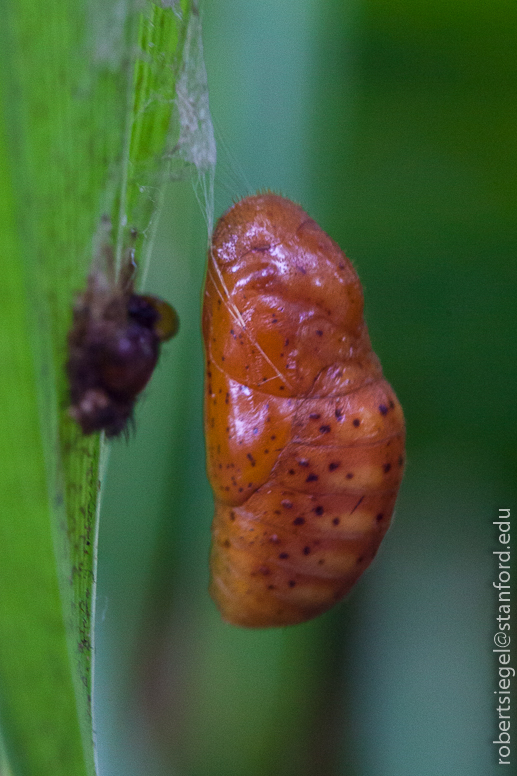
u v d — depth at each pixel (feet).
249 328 0.37
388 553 0.44
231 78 0.40
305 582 0.38
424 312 0.44
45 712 0.34
